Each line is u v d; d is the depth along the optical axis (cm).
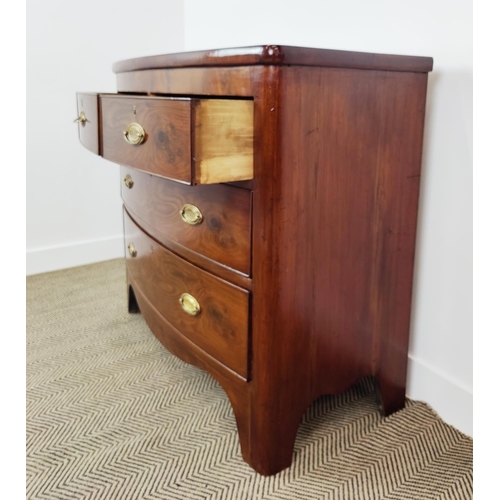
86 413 115
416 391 122
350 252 96
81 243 214
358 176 93
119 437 107
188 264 103
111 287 191
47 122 195
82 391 124
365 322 104
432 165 109
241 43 168
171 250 110
